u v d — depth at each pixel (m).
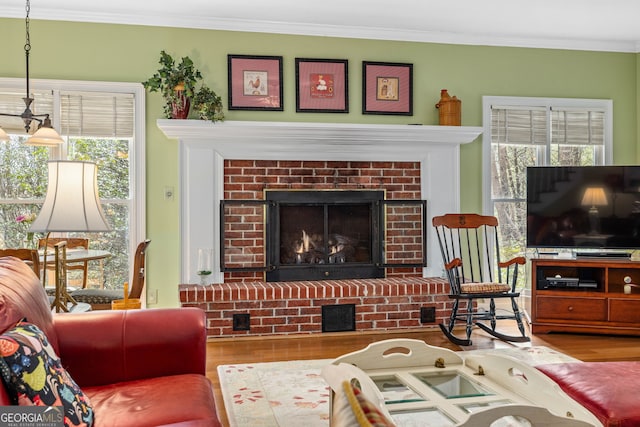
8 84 4.56
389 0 4.41
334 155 4.98
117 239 4.83
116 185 4.82
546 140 5.47
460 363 2.40
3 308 1.77
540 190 4.96
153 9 4.60
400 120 5.21
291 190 4.92
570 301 4.64
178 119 4.56
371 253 5.07
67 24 4.64
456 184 5.17
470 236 5.30
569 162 5.54
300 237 4.98
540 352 4.04
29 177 4.69
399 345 2.35
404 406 1.89
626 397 1.99
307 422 2.77
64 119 4.66
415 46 5.23
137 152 4.76
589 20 4.89
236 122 4.64
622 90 5.57
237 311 4.47
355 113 5.12
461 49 5.31
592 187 4.90
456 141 5.06
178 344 2.27
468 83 5.32
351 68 5.12
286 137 4.77
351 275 5.02
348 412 0.70
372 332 4.66
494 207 5.42
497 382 2.17
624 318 4.54
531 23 4.98
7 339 1.52
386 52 5.18
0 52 4.55
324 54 5.07
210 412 1.80
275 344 4.31
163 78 4.66
